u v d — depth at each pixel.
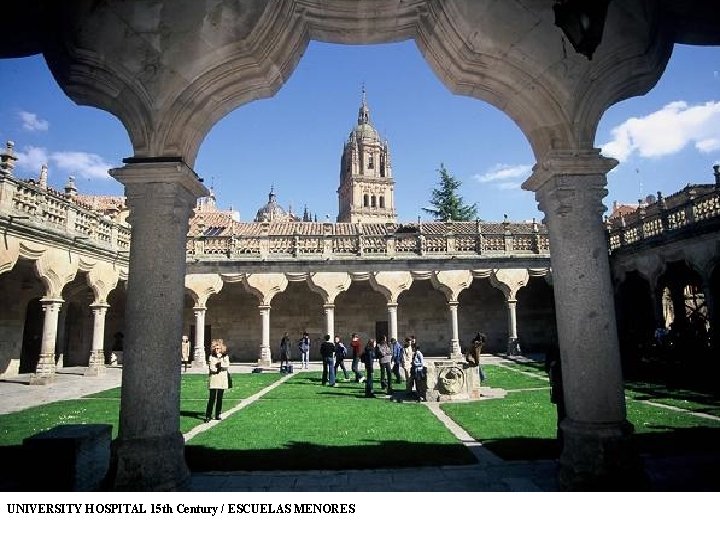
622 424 4.80
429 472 6.01
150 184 5.07
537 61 5.13
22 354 23.83
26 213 17.08
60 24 4.78
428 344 30.86
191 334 30.38
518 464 6.29
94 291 21.91
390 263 27.12
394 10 5.25
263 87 5.64
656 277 21.47
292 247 27.36
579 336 4.96
